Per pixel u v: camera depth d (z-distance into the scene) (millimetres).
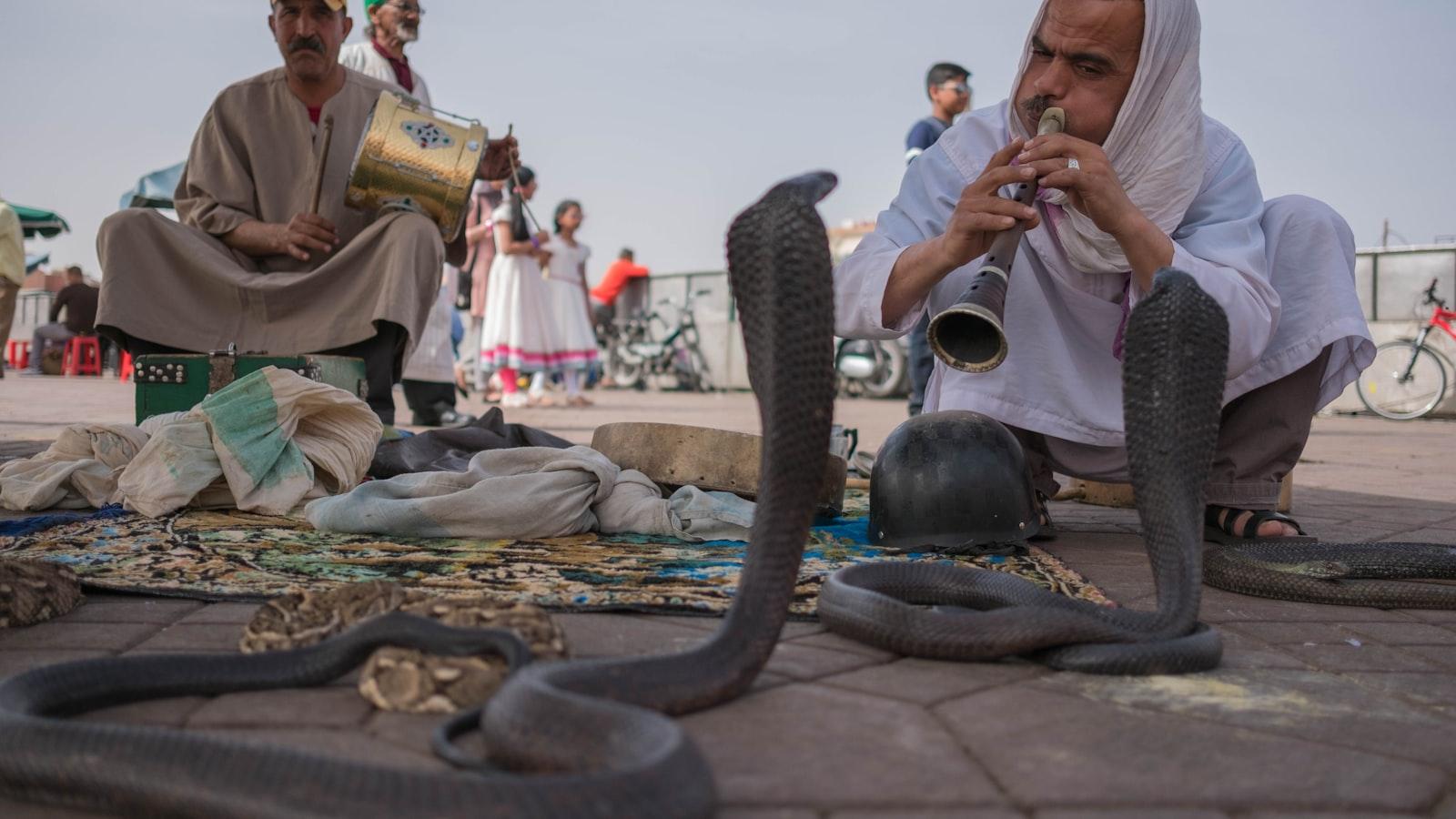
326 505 3209
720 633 1690
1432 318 13695
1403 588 2572
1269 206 3389
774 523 1655
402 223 5094
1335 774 1509
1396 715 1773
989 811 1377
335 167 5383
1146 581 2812
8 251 9258
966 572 2326
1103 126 3041
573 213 11523
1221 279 2920
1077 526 3875
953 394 3389
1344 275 3264
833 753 1536
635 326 19328
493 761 1392
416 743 1543
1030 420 3312
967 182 3338
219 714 1641
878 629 2027
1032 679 1915
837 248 28922
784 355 1524
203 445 3479
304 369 4457
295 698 1722
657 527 3234
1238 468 3320
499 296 11125
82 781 1286
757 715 1679
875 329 3182
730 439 3494
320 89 5375
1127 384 2023
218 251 5254
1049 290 3354
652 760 1214
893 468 3109
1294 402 3275
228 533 3102
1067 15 2955
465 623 1799
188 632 2107
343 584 2461
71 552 2762
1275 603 2621
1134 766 1521
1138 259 2898
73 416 8391
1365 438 9750
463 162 5297
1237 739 1639
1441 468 6660
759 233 1520
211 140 5340
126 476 3428
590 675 1535
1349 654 2166
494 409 4625
